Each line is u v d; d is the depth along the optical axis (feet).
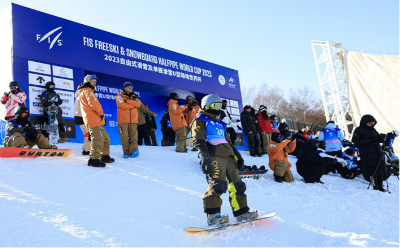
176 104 32.17
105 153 22.53
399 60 61.52
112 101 42.93
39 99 30.66
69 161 21.34
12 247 8.75
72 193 14.84
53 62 32.22
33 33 31.32
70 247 9.21
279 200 17.67
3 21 31.35
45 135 29.89
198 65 47.21
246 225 12.62
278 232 12.16
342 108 70.59
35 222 10.61
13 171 17.34
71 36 34.17
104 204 13.83
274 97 159.74
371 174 24.77
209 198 11.98
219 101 12.83
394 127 61.87
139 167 22.26
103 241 9.89
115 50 37.91
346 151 29.81
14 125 21.85
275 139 24.81
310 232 12.61
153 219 12.69
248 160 33.30
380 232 13.61
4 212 11.03
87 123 21.03
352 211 16.66
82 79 34.32
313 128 90.07
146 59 41.04
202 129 12.28
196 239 10.80
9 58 29.99
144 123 34.50
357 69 68.13
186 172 22.94
